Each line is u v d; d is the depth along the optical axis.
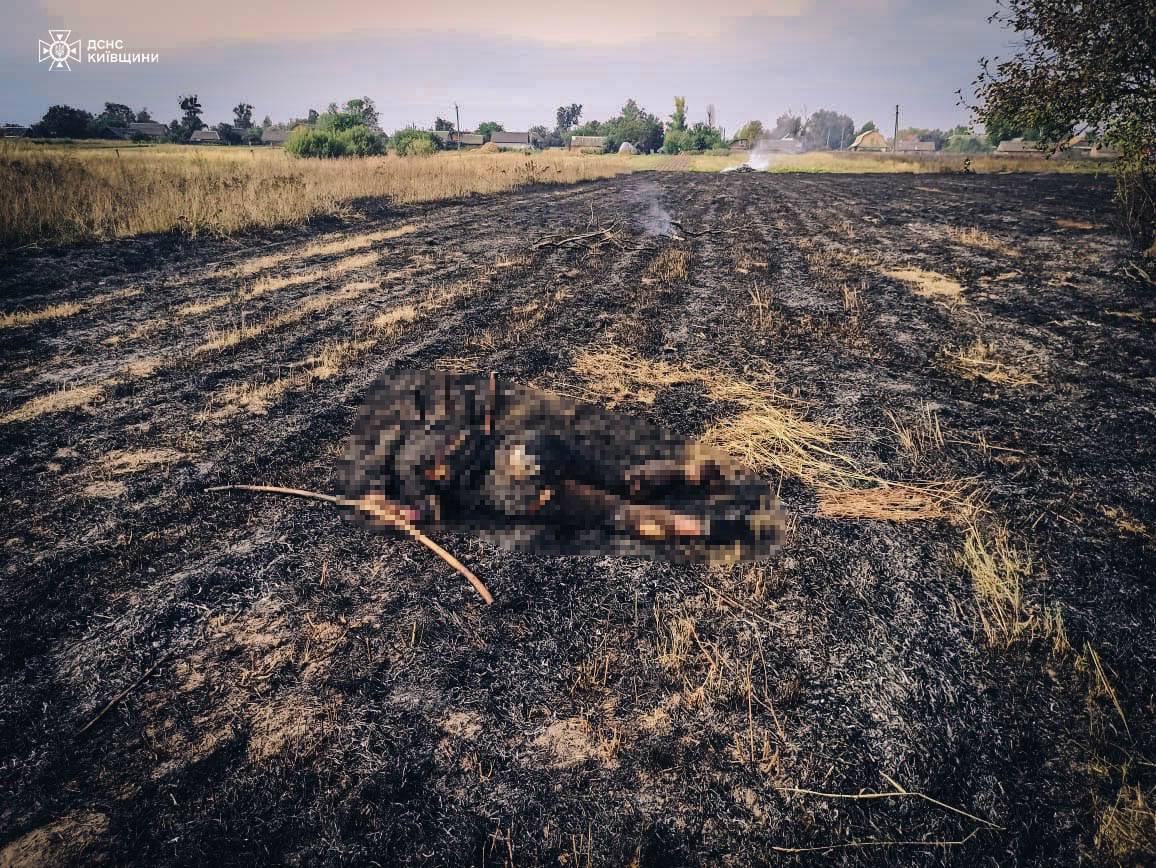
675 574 3.62
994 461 4.79
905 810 2.42
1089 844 2.31
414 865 2.20
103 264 9.74
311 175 18.25
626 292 9.26
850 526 4.05
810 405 5.70
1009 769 2.57
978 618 3.32
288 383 5.94
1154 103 10.32
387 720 2.71
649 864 2.22
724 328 7.71
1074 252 11.34
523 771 2.52
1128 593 3.48
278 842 2.26
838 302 8.80
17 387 5.73
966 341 7.25
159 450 4.75
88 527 3.85
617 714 2.78
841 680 2.96
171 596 3.33
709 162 57.31
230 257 10.81
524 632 3.20
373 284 9.47
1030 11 10.71
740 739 2.67
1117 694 2.89
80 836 2.24
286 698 2.80
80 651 2.98
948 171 37.22
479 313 8.16
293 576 3.51
